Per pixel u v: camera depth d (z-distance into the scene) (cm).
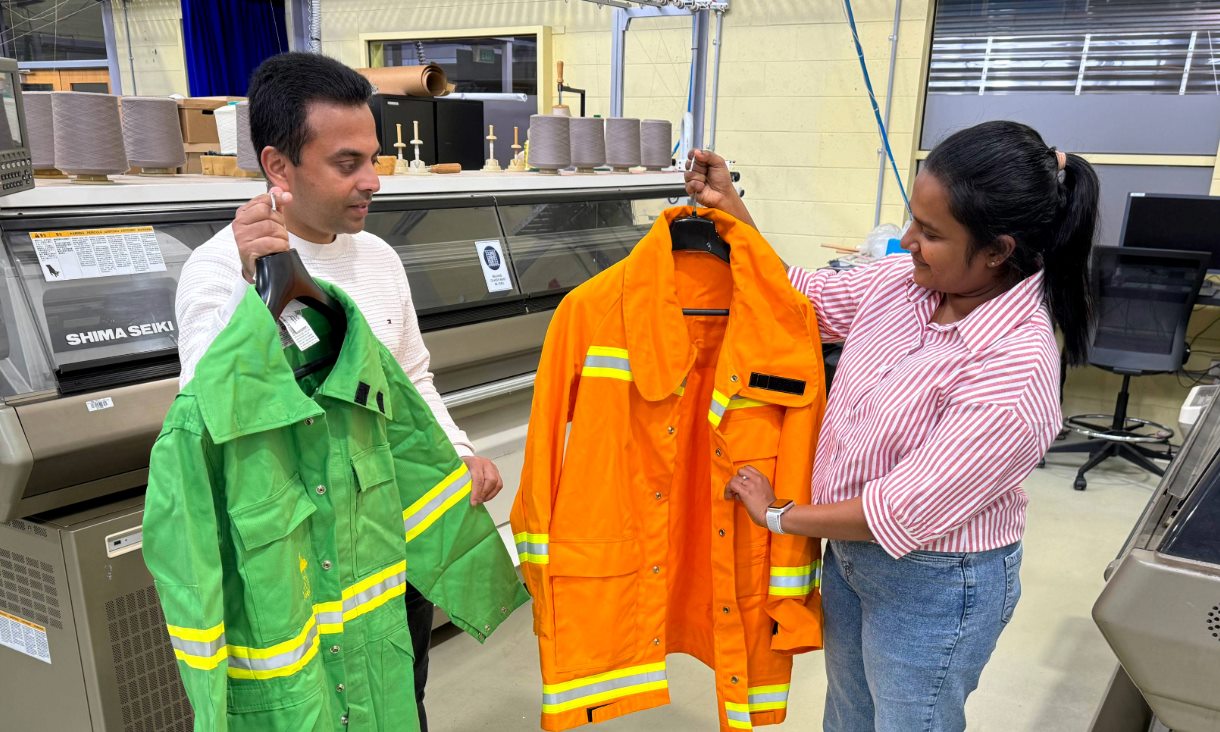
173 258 180
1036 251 119
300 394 113
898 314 136
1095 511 375
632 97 536
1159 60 442
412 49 622
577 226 297
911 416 125
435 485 144
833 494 137
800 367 150
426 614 162
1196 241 416
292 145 131
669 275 148
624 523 156
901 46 459
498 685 241
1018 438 116
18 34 614
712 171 155
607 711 162
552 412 149
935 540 126
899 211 479
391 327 156
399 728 137
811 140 491
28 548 162
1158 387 467
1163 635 97
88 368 157
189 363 121
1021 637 272
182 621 104
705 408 165
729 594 155
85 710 166
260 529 110
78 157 176
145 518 105
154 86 703
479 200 256
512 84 585
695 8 443
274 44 656
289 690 114
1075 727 229
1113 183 466
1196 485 110
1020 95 473
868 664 141
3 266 154
